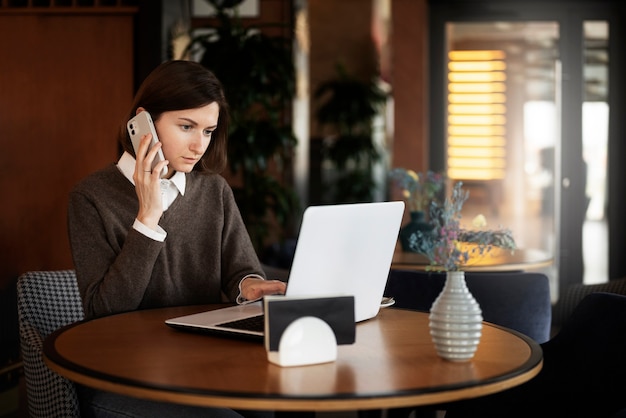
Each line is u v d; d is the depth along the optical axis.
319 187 11.29
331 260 2.11
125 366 1.84
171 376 1.75
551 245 7.89
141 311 2.51
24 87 5.12
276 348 1.85
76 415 2.26
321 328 1.87
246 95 5.98
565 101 7.80
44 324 2.79
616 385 2.30
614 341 2.34
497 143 7.92
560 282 7.88
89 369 1.81
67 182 5.11
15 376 4.69
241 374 1.77
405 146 7.84
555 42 7.80
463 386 1.68
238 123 6.16
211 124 2.52
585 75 7.77
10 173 5.15
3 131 5.14
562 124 7.81
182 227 2.70
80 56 5.08
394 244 2.34
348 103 10.81
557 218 7.86
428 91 7.95
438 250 1.92
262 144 6.22
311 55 11.72
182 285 2.72
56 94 5.10
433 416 3.52
